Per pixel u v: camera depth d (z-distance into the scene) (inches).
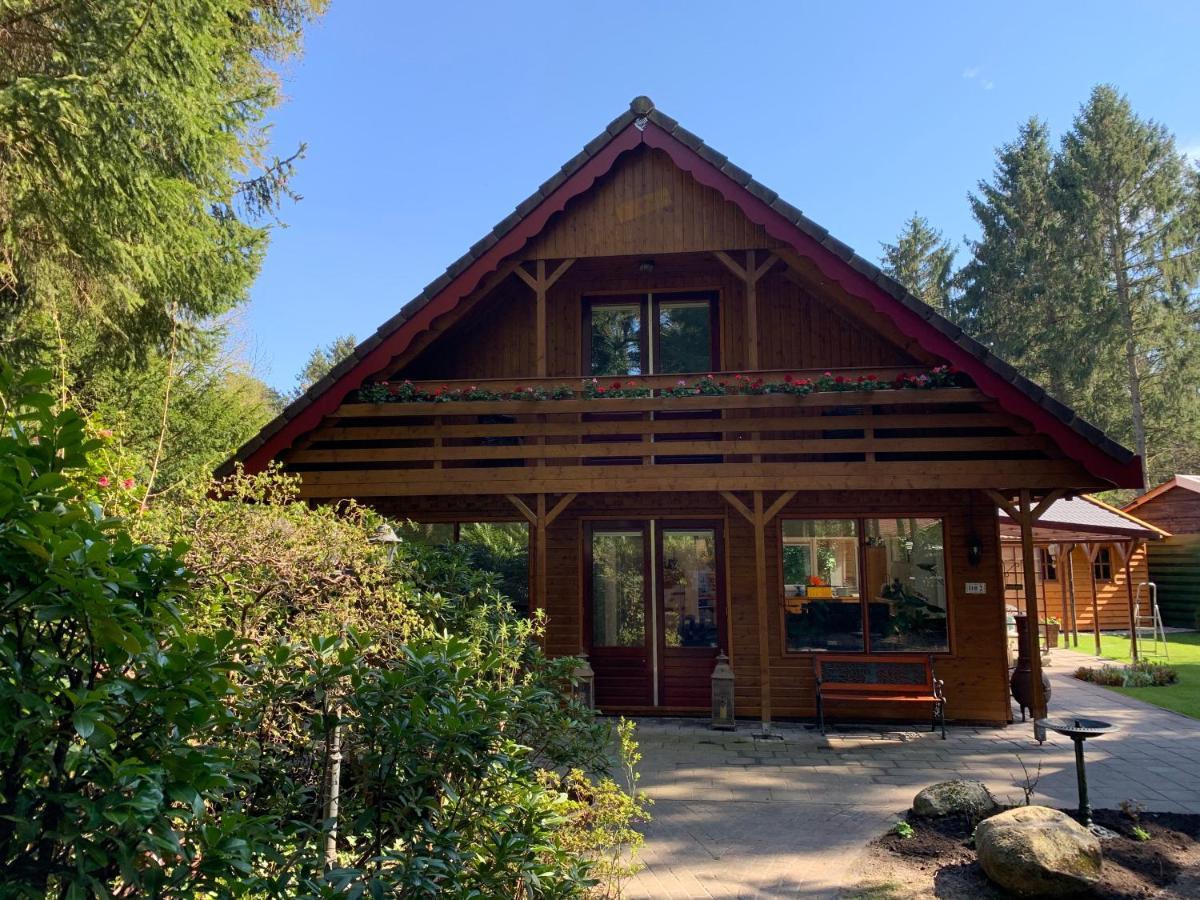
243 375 798.5
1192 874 201.8
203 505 175.8
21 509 73.7
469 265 397.7
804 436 425.1
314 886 104.3
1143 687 508.7
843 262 374.3
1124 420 1348.4
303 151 522.9
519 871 126.4
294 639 142.4
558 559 435.5
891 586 414.6
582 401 384.5
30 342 380.2
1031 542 363.6
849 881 205.9
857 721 402.6
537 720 190.9
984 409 374.6
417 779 125.9
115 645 77.5
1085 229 1328.7
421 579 265.4
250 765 121.4
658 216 403.5
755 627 418.6
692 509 431.8
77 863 71.0
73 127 265.1
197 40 299.4
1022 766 319.9
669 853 228.4
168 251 338.3
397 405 393.4
